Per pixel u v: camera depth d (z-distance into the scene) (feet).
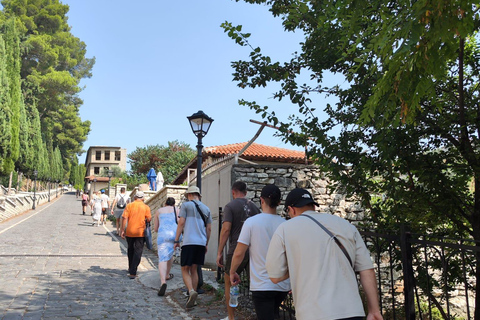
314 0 16.76
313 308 7.68
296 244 8.36
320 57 17.51
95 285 24.40
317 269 8.00
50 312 17.69
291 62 18.38
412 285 11.54
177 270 29.25
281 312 18.13
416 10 8.32
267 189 13.12
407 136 14.56
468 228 15.23
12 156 111.55
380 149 14.94
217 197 35.70
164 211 24.64
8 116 101.55
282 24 18.31
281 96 18.07
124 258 37.37
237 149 53.88
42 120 204.74
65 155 266.77
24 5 190.60
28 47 170.60
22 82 160.04
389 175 15.87
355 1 10.82
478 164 14.08
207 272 28.84
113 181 163.22
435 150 15.87
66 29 226.79
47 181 213.05
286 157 52.19
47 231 58.59
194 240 19.92
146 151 159.02
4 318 16.35
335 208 33.73
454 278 15.62
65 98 229.86
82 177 381.19
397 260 15.97
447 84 15.07
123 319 17.21
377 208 17.01
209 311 18.81
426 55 8.84
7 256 33.30
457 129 14.74
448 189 14.85
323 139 16.57
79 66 243.40
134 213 28.09
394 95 10.16
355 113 16.70
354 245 8.37
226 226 15.51
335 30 15.78
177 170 137.90
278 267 8.59
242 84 18.45
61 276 26.53
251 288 12.17
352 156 16.29
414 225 16.06
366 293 8.09
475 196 14.75
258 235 12.43
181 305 20.15
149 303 20.57
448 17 8.10
